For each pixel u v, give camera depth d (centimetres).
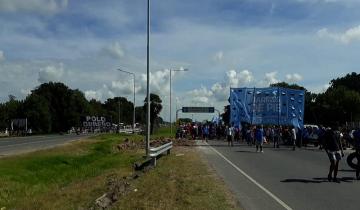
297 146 4562
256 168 2292
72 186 1764
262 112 4959
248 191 1506
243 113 4984
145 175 1927
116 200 1312
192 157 2914
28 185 1897
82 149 3703
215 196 1355
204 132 5684
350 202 1307
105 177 1975
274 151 3753
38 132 11831
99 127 12688
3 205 1378
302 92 4966
